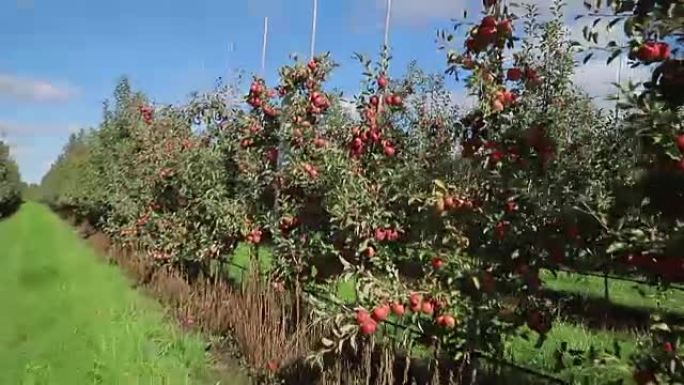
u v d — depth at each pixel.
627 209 2.91
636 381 2.72
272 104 7.05
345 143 5.91
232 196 8.54
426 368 4.77
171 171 10.53
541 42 4.00
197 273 9.80
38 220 38.41
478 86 3.70
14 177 47.84
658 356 2.67
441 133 5.16
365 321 3.73
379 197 4.99
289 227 6.37
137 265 12.74
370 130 5.32
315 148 6.34
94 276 12.91
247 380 5.59
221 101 9.17
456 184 4.12
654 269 2.77
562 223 3.39
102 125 21.44
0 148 42.19
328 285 5.93
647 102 2.53
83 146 31.36
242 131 7.73
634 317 6.98
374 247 4.90
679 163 2.46
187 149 10.28
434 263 4.00
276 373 5.23
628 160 3.09
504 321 3.89
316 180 5.99
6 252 18.11
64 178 40.69
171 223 10.10
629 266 3.02
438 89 5.69
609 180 3.25
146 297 10.27
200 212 8.98
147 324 7.76
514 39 3.66
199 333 7.14
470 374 4.50
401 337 4.95
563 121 3.93
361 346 4.89
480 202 3.83
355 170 5.30
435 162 4.78
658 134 2.46
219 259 8.49
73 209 34.81
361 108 5.42
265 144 7.11
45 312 8.97
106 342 6.92
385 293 3.83
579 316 6.59
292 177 6.30
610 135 3.99
